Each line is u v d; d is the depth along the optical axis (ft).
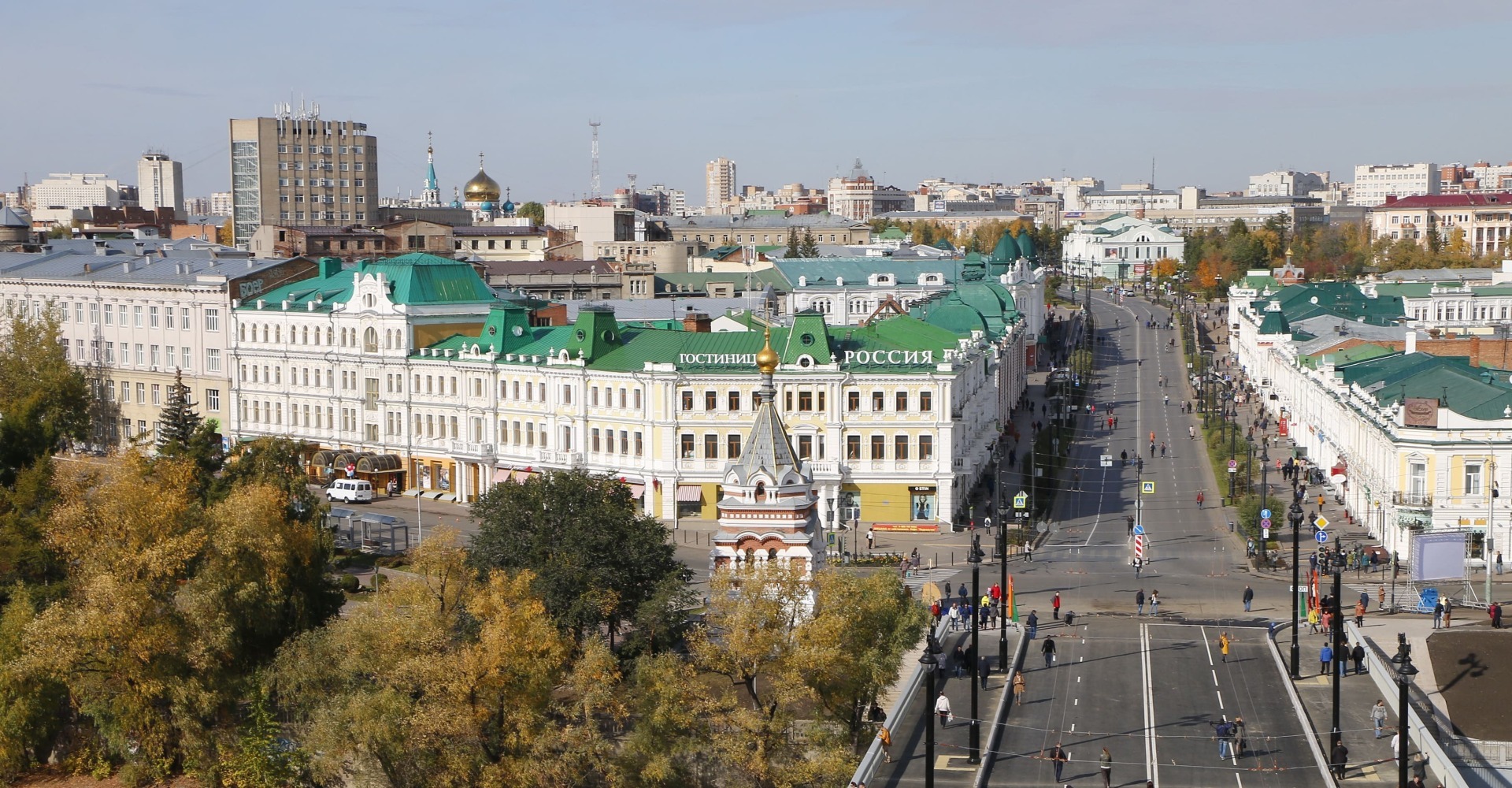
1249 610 426.51
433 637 319.47
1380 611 416.46
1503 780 306.55
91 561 363.35
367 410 635.66
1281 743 315.58
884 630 318.65
